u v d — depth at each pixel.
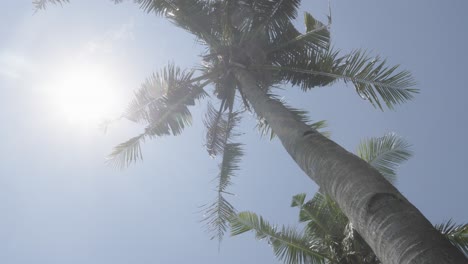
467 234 8.86
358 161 4.73
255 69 10.70
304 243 11.17
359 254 9.95
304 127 6.18
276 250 11.28
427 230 3.46
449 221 9.16
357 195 4.17
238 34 11.20
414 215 3.65
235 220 11.67
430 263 3.16
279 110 7.29
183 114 11.80
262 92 8.74
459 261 3.14
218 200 12.11
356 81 9.93
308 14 11.24
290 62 10.95
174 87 11.36
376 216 3.80
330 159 4.96
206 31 11.39
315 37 10.93
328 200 11.41
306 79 10.89
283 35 11.23
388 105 9.74
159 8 11.40
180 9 11.28
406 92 9.48
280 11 11.36
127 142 11.71
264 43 11.18
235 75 10.59
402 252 3.38
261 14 11.36
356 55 9.98
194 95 11.59
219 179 12.38
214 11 11.53
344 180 4.50
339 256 10.46
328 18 10.78
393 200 3.87
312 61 10.58
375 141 11.44
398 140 11.31
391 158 11.20
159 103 11.52
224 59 11.07
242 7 11.42
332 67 10.23
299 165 5.70
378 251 3.67
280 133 6.61
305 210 11.49
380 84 9.64
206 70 11.63
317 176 5.07
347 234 10.21
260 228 11.40
